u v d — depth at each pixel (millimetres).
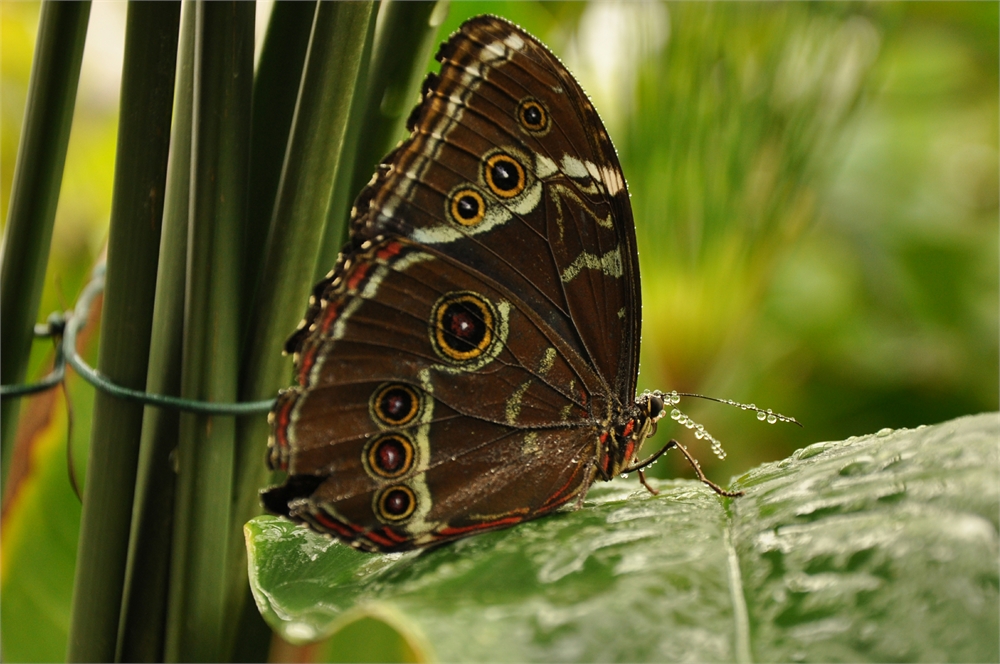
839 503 494
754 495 511
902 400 1004
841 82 657
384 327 521
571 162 530
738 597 482
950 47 1165
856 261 1063
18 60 865
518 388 531
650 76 652
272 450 512
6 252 534
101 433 524
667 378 685
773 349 1030
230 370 519
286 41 526
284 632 492
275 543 520
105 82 870
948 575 475
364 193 519
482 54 522
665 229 658
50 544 573
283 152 526
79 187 883
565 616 476
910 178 1095
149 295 524
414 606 479
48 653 570
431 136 521
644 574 486
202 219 513
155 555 524
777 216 655
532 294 532
